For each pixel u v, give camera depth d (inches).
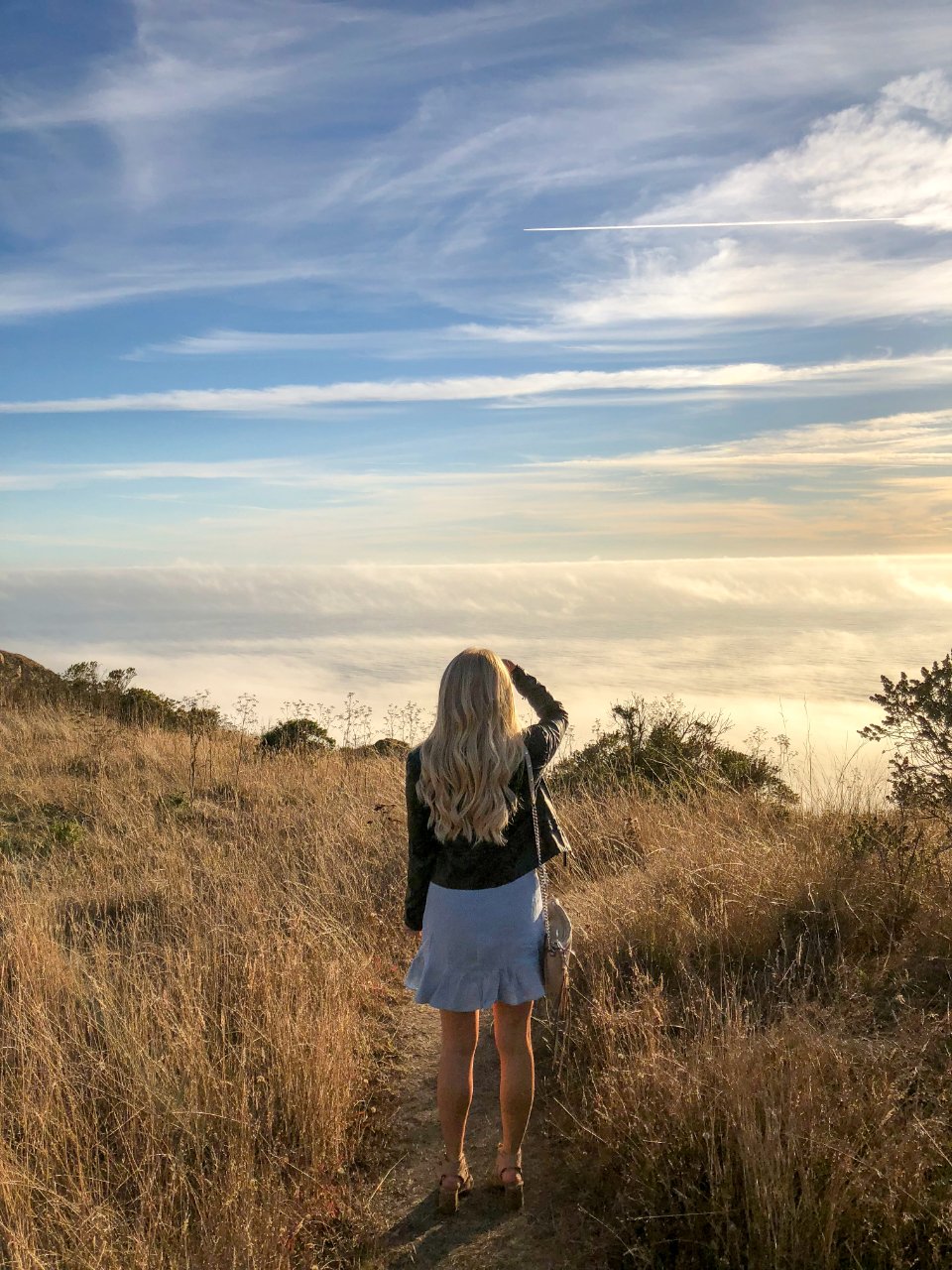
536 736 117.6
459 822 109.0
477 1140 135.3
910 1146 103.7
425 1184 126.0
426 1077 156.0
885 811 223.0
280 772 401.1
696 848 217.6
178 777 388.2
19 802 340.2
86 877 254.2
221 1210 110.1
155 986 171.6
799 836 218.4
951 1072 117.4
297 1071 138.6
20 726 478.0
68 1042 152.5
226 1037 151.9
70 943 205.5
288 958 176.6
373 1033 169.5
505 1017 116.3
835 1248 96.2
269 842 282.8
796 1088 115.4
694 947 175.8
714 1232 99.9
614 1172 118.0
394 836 286.0
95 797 348.5
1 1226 106.3
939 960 153.6
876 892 177.5
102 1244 104.1
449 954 111.7
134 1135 126.8
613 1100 123.6
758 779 310.2
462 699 109.9
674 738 336.8
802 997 143.2
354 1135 136.6
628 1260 104.3
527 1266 106.7
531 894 114.3
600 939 184.7
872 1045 126.9
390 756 454.6
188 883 236.2
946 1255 93.8
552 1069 150.3
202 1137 126.3
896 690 182.5
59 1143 125.2
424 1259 109.8
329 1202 120.4
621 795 293.4
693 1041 134.9
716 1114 114.5
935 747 179.3
